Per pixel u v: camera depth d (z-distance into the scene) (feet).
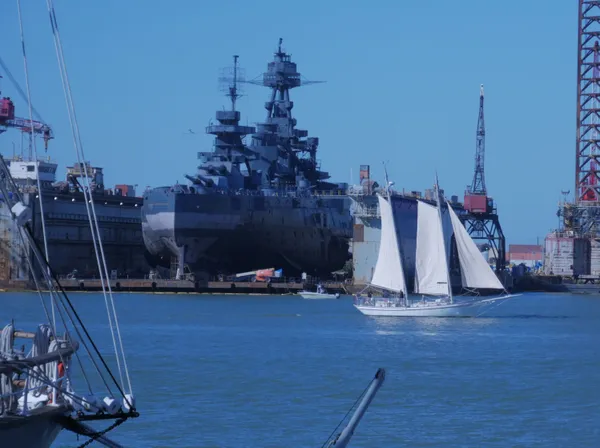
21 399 163.12
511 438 287.07
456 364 460.14
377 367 442.91
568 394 367.86
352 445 275.39
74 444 261.24
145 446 268.21
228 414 314.55
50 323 166.61
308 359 472.03
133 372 409.28
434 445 276.21
